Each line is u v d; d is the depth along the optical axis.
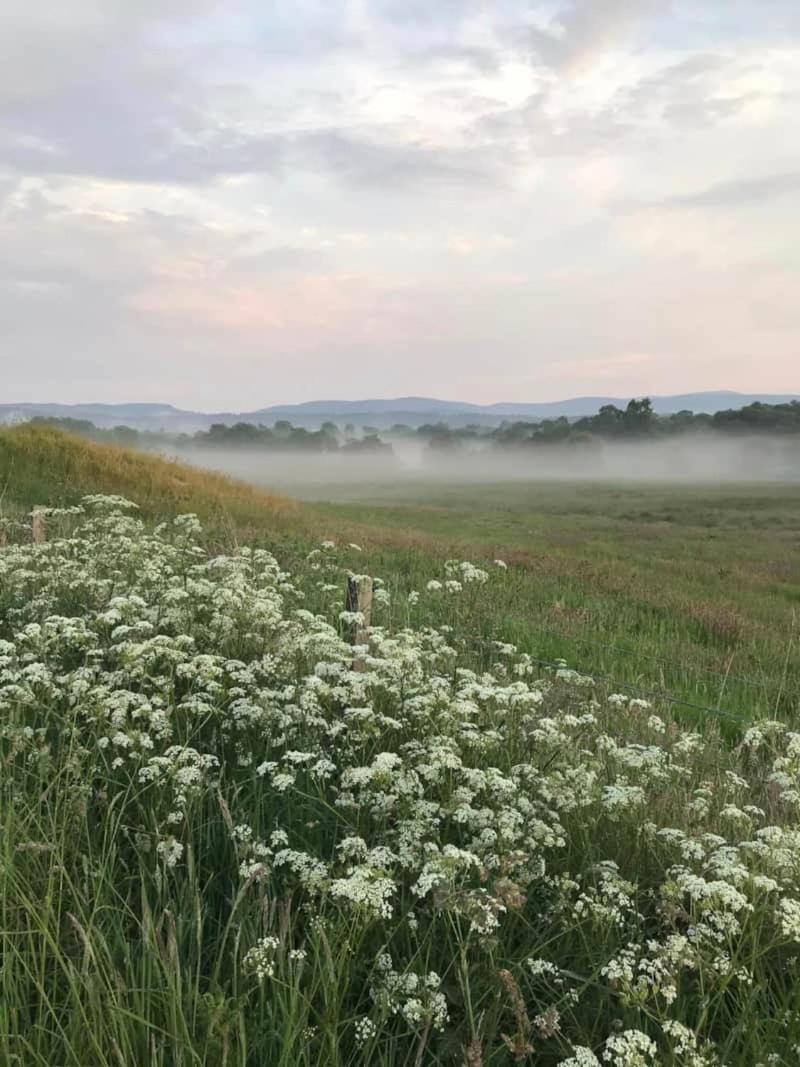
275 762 4.05
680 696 8.86
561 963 3.48
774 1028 2.99
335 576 12.06
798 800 4.25
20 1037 2.66
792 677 10.66
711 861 3.53
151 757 4.33
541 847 3.95
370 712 4.52
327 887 3.31
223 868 3.93
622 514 53.66
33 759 4.41
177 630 6.43
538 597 14.59
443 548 19.92
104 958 3.11
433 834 3.92
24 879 3.42
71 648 6.19
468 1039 3.04
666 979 3.09
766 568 26.59
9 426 26.20
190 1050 2.60
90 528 11.20
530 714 5.64
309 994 3.01
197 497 24.05
